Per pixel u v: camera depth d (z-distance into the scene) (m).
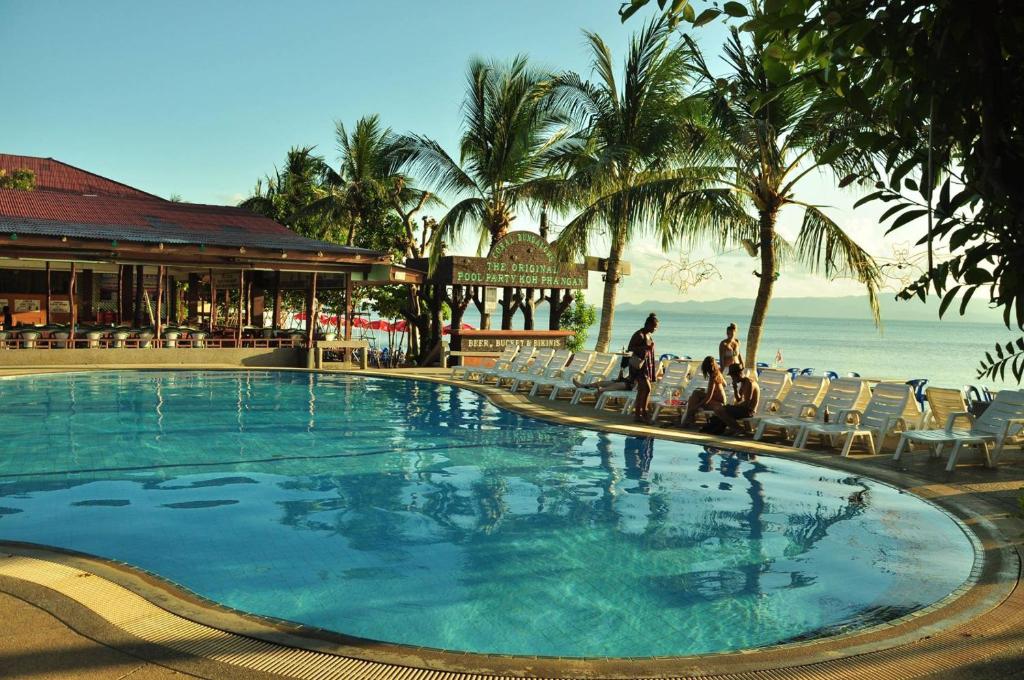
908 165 2.09
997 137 1.88
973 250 1.99
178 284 35.47
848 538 7.23
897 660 4.23
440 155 26.44
